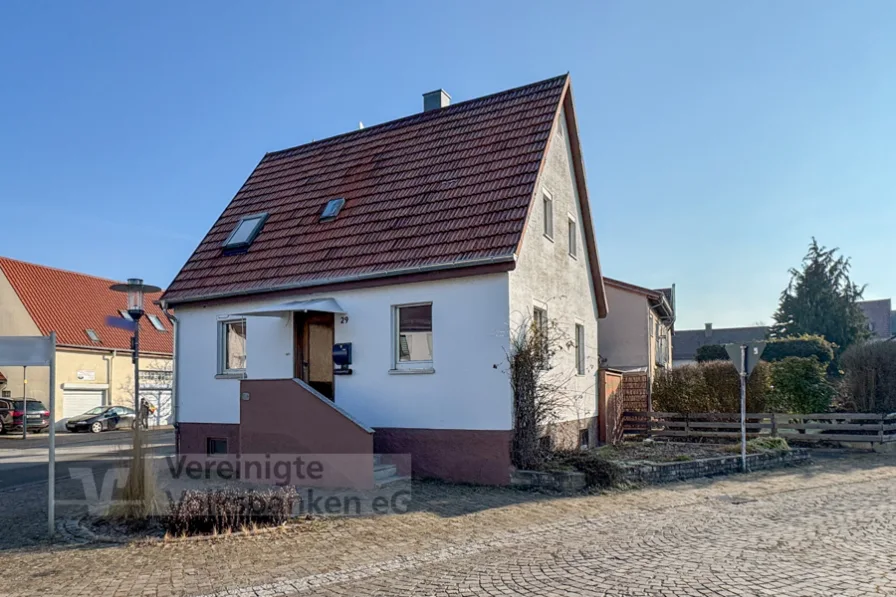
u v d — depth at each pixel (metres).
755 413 20.25
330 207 15.88
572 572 6.91
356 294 13.87
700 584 6.38
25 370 34.34
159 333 41.06
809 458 16.44
